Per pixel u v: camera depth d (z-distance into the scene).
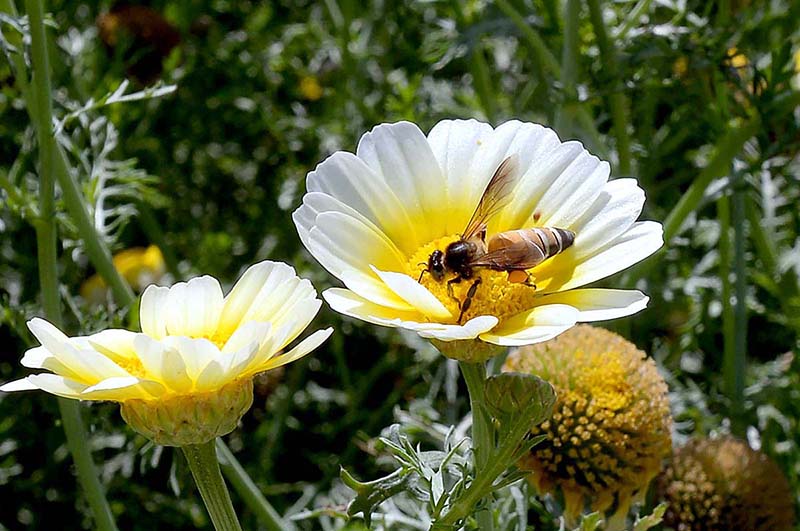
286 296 0.25
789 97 0.36
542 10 0.41
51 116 0.32
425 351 0.42
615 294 0.25
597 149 0.38
